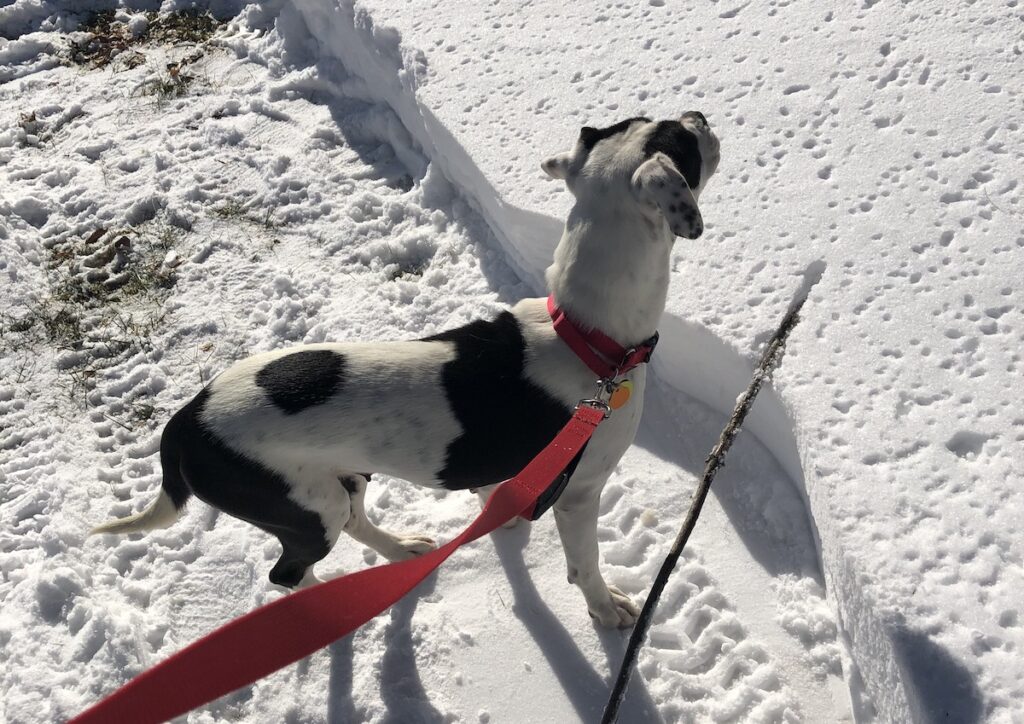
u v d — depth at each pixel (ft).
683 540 2.88
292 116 5.94
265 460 3.05
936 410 3.51
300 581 3.60
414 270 5.03
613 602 3.52
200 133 5.91
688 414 4.16
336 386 3.05
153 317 4.96
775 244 4.19
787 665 3.35
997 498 3.22
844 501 3.30
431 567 2.49
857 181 4.33
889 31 4.91
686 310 4.02
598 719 3.32
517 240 4.68
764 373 3.58
